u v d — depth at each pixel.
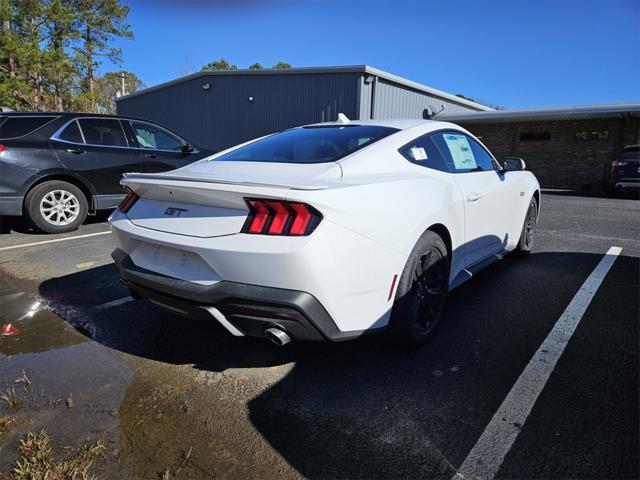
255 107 17.84
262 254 2.01
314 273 2.01
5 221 6.76
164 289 2.30
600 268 4.56
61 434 2.01
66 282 4.07
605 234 6.43
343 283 2.14
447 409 2.20
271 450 1.92
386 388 2.39
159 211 2.47
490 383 2.43
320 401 2.27
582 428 2.04
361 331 2.30
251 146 3.25
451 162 3.27
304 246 1.97
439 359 2.69
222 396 2.32
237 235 2.10
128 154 6.40
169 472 1.79
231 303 2.10
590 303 3.59
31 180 5.63
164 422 2.11
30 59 22.98
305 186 2.06
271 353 2.78
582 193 13.91
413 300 2.66
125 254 2.65
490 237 3.76
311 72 15.93
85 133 6.11
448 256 3.04
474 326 3.16
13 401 2.25
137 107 23.53
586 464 1.82
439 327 3.14
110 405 2.24
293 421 2.12
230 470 1.81
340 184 2.23
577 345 2.86
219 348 2.85
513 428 2.05
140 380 2.47
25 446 1.93
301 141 3.05
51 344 2.90
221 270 2.13
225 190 2.12
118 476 1.77
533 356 2.72
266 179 2.25
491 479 1.75
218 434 2.02
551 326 3.16
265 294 2.04
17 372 2.55
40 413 2.17
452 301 3.63
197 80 19.66
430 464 1.83
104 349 2.83
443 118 17.92
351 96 15.30
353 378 2.49
